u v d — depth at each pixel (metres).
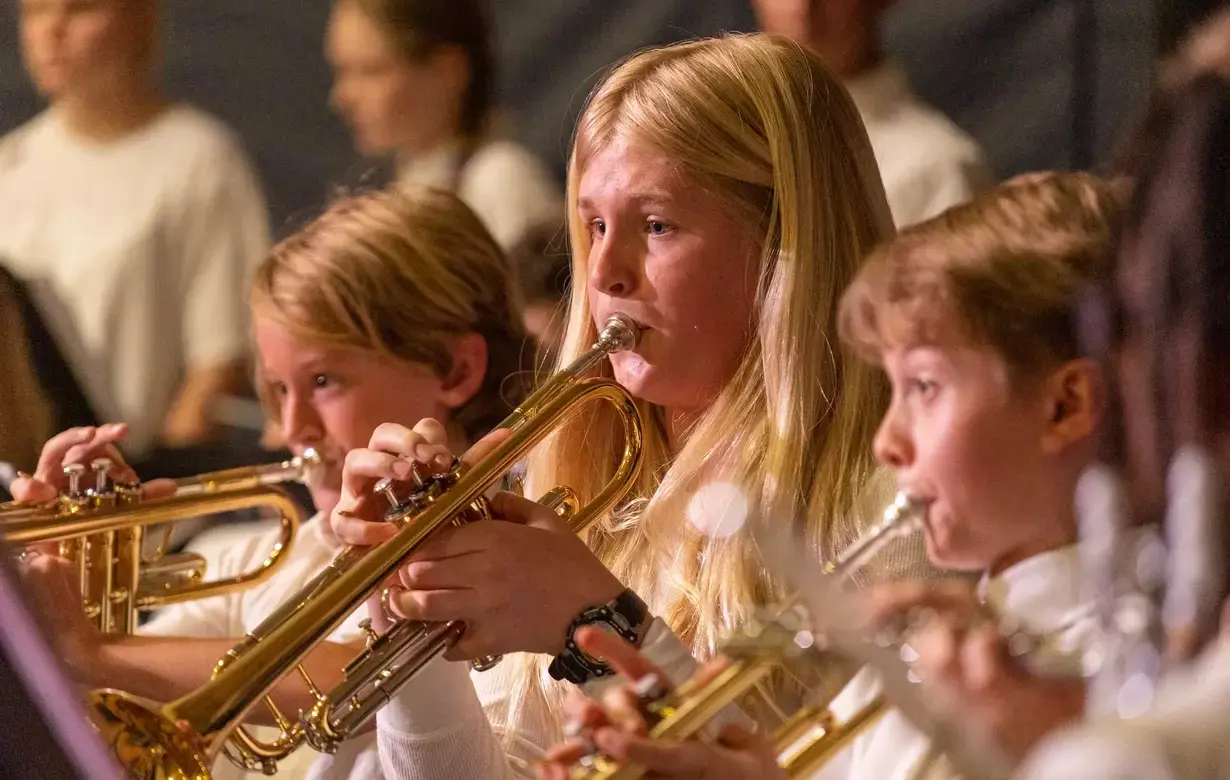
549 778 2.28
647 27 5.75
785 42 3.10
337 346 3.63
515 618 2.63
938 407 2.26
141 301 6.04
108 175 6.20
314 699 2.82
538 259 4.57
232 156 6.32
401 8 5.91
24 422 5.18
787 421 2.79
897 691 2.19
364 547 2.71
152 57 6.31
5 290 5.49
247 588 3.74
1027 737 2.07
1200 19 2.09
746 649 2.30
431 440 2.76
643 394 2.97
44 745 2.39
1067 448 2.15
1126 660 2.00
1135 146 2.16
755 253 2.91
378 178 6.15
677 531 2.92
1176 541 1.99
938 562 2.26
